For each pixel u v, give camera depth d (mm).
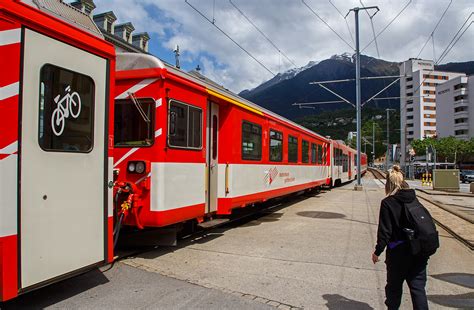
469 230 11227
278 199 17625
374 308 5113
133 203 6863
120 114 7316
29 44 4254
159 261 7094
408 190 4371
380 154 109812
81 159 4910
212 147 9562
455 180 29500
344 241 9312
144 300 5117
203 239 9242
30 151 4238
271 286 5891
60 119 4629
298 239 9430
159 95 7055
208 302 5133
